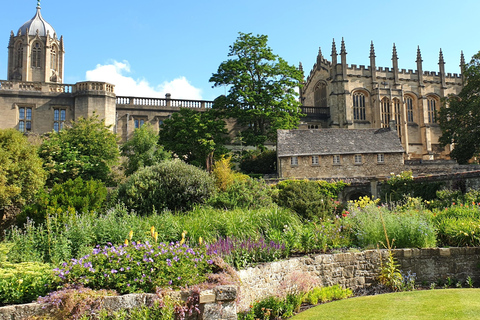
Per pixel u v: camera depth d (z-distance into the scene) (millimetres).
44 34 87875
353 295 12344
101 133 40375
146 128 43812
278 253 12750
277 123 52250
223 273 9609
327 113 72375
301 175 45688
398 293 11820
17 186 26234
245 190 23234
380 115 70875
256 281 11047
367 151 46562
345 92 70875
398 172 46562
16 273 8836
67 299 7676
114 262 8742
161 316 8016
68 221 14172
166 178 23078
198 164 45312
